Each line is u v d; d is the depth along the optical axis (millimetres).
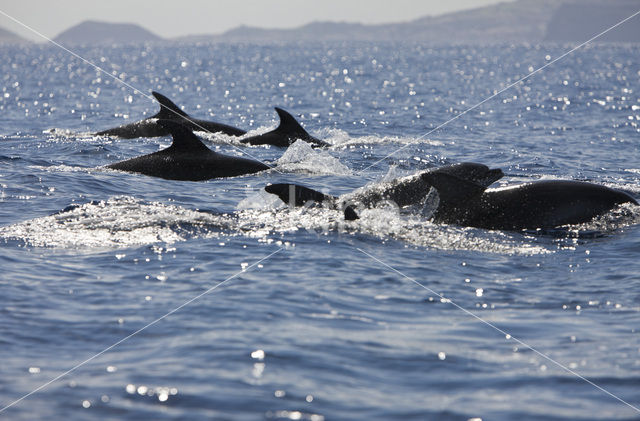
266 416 20969
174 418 20781
